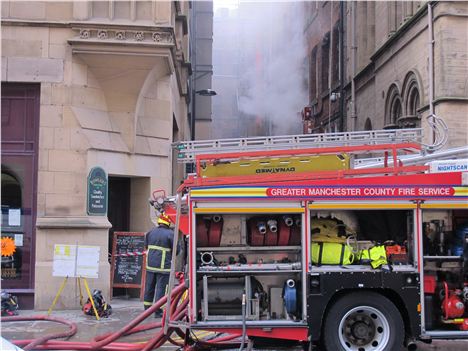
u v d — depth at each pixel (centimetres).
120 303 988
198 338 662
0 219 938
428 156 659
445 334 573
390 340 566
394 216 603
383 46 1936
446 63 1431
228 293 574
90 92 977
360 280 567
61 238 938
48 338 655
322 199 568
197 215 570
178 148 595
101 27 953
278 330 568
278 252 583
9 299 866
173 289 611
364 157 819
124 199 1083
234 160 586
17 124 959
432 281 586
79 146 950
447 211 598
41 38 953
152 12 970
